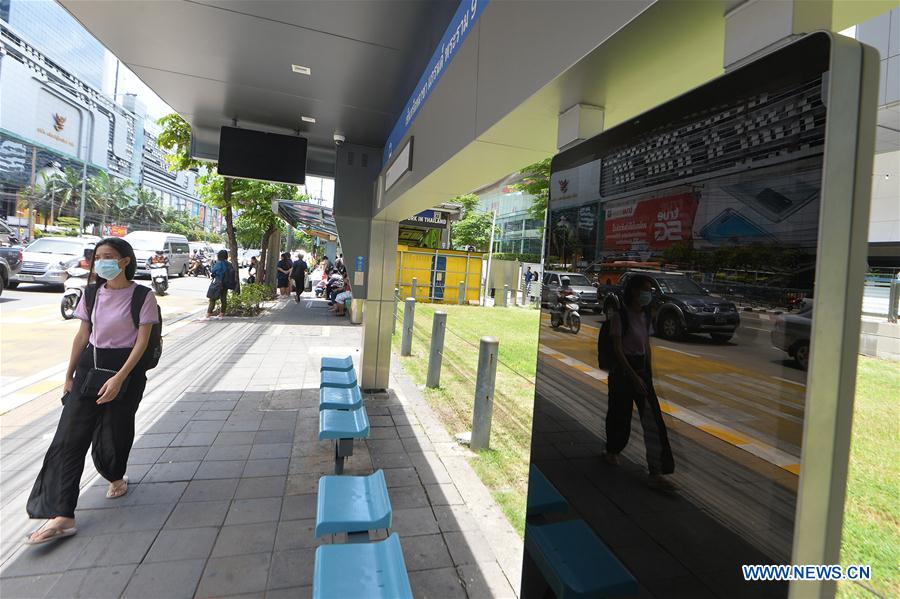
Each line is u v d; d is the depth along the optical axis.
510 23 1.77
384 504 2.18
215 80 4.45
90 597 2.33
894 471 3.29
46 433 4.31
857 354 0.78
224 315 11.73
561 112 1.69
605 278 1.31
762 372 0.84
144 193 86.25
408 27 3.33
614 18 1.15
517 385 6.57
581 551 1.35
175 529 2.90
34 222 63.00
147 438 4.26
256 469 3.73
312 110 4.97
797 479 0.78
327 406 3.79
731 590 0.90
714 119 0.96
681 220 1.05
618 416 1.23
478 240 37.06
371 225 5.88
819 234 0.75
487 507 3.32
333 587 1.73
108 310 2.84
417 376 6.88
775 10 0.89
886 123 2.96
